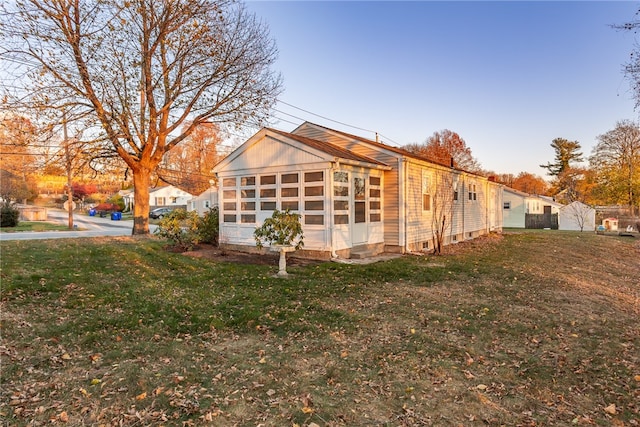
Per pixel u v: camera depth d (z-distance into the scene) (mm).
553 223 33500
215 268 9250
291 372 3934
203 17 14812
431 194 15008
